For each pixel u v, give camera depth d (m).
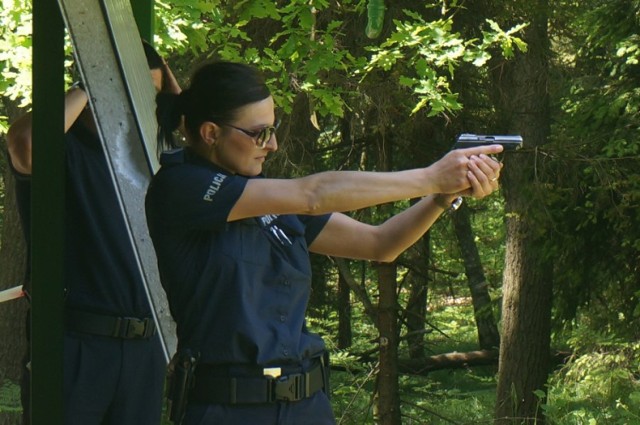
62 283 3.44
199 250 3.13
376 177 3.05
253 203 3.06
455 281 26.08
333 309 19.97
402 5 13.76
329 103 10.11
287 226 3.27
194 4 8.27
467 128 15.74
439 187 3.09
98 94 3.65
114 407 4.52
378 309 17.73
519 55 15.79
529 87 15.97
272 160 15.36
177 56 13.67
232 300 3.10
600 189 13.81
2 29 7.95
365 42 13.41
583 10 15.02
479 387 23.73
